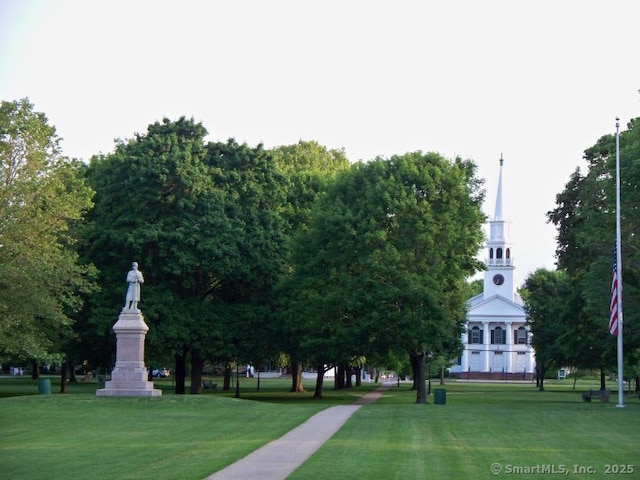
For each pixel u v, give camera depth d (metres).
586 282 52.97
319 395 70.44
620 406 46.91
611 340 54.78
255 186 66.12
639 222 51.53
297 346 64.62
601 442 29.83
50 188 50.09
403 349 58.03
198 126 67.94
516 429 34.28
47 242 50.44
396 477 21.36
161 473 22.36
